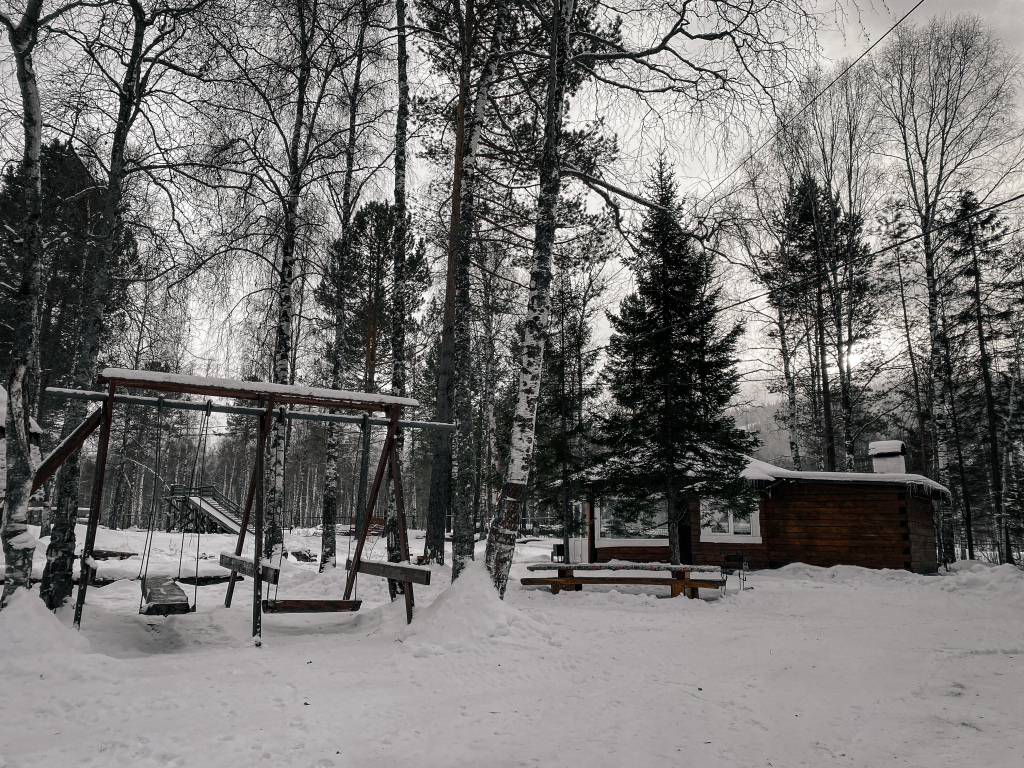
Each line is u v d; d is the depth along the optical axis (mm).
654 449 14859
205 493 29812
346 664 5926
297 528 36719
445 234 14641
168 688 4844
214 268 12336
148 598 7738
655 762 3859
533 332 9312
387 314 23125
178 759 3525
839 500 17906
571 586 13078
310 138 13992
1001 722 4809
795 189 22922
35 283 6777
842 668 6594
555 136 9828
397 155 15500
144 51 9953
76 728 4020
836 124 22922
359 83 14961
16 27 6953
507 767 3678
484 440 30969
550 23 10109
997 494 22281
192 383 6926
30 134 6930
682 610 10547
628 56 10500
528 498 17656
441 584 12516
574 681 5770
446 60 15555
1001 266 24203
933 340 20672
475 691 5270
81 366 9680
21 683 4801
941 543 20594
